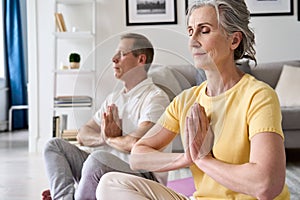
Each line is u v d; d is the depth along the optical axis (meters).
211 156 1.22
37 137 4.84
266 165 1.09
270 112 1.15
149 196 1.31
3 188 3.18
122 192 1.31
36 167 3.96
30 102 4.84
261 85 1.21
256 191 1.11
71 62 4.62
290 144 3.92
